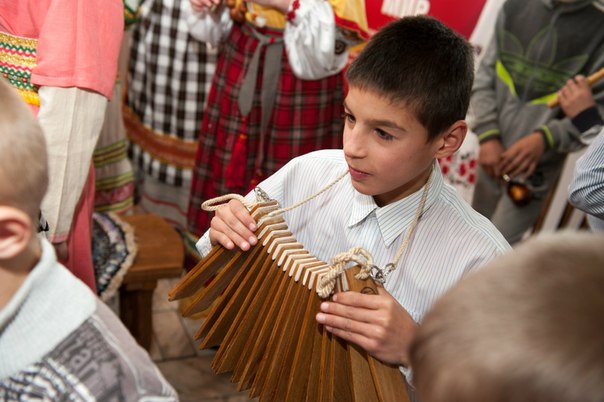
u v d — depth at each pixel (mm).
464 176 2492
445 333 524
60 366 719
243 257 1159
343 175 1254
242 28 2096
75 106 1493
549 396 459
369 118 1042
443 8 2236
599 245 519
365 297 998
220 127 2213
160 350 2354
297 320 1074
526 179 2453
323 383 1021
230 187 2195
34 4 1449
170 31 2477
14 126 702
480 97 2377
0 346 718
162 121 2611
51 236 1557
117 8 1538
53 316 727
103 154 2238
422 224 1180
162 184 2738
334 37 1938
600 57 2232
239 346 1133
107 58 1537
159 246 2062
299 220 1340
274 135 2119
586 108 2301
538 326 477
